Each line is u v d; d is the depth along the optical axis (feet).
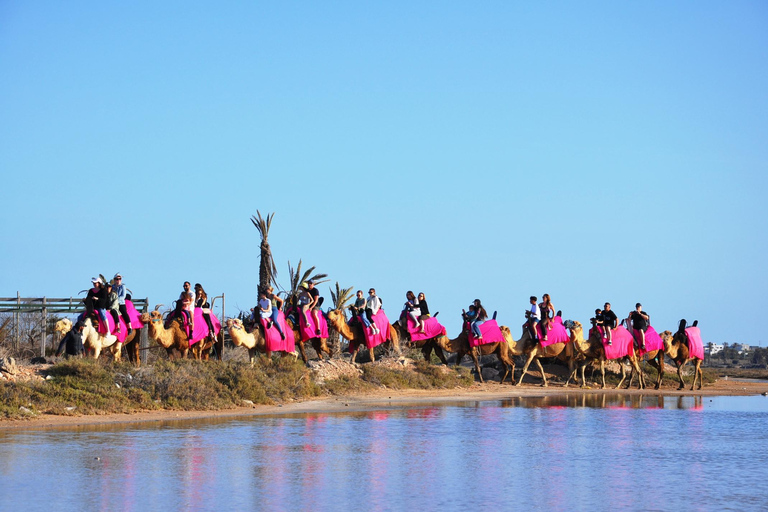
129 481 67.97
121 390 121.19
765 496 64.64
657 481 70.69
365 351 201.87
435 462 79.46
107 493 63.31
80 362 122.21
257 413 122.83
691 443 95.25
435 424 111.86
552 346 191.11
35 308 164.45
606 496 64.34
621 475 73.51
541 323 188.75
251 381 136.87
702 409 142.10
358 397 151.94
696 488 67.77
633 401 159.84
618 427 111.04
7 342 157.69
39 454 79.77
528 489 66.80
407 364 180.96
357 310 173.58
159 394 123.75
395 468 75.92
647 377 221.05
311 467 75.77
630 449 89.81
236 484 67.46
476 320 187.01
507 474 73.46
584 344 193.06
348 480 69.72
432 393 167.02
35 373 121.60
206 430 100.89
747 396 186.39
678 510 59.62
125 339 135.64
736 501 62.75
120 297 133.90
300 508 59.26
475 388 179.63
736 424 116.16
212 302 157.48
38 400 110.32
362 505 60.39
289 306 164.25
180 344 140.77
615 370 217.56
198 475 71.05
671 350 198.18
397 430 104.32
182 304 141.28
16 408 105.60
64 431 97.04
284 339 152.76
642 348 196.44
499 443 93.30
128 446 86.17
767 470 76.69
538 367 206.69
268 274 203.00
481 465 78.07
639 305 199.21
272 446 88.38
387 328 177.68
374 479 70.33
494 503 61.52
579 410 136.46
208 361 143.95
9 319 163.22
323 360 166.71
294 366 151.94
